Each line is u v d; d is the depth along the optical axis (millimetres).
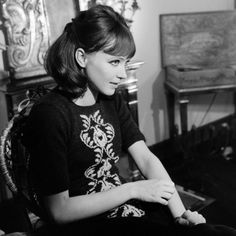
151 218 1132
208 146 2980
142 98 2791
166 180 1098
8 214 2156
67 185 997
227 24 2850
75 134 1050
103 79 1021
